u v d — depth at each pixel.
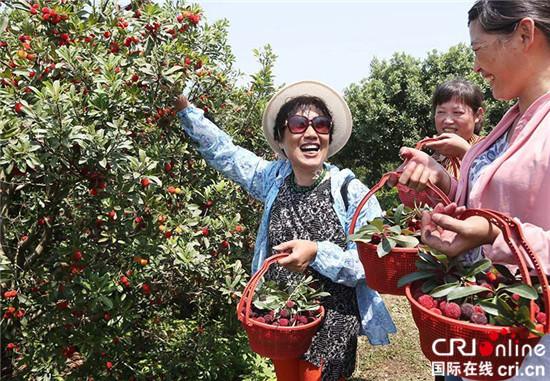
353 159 14.20
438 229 1.41
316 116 2.21
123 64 2.58
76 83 2.46
